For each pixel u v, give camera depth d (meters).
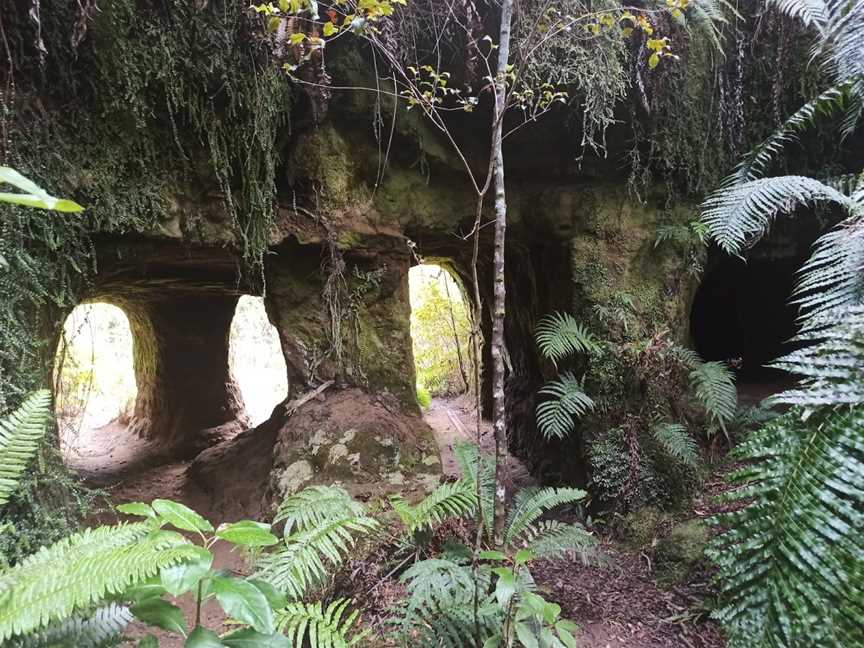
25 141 2.57
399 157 4.26
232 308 8.14
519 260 5.34
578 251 4.38
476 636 2.26
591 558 3.15
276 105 3.48
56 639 1.33
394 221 4.34
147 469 6.89
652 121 4.04
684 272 4.39
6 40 2.40
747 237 4.63
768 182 2.91
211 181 3.49
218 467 5.47
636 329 4.20
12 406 2.45
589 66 3.61
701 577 3.11
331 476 3.85
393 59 3.08
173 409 8.02
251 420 8.94
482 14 3.51
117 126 2.97
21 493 2.44
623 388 4.06
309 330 4.35
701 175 4.23
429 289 11.74
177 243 3.54
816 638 1.23
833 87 3.10
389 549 3.09
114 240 3.33
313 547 2.23
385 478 3.92
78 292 3.31
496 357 2.28
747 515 1.47
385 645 2.36
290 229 3.98
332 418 4.14
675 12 3.07
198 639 1.27
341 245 4.08
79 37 2.47
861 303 1.86
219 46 3.09
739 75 4.10
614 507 3.94
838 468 1.33
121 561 1.22
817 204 4.52
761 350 6.64
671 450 3.71
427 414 9.44
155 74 2.95
